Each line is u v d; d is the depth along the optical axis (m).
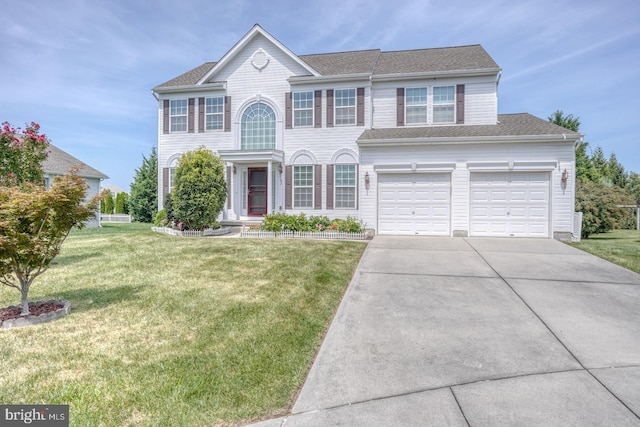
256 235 13.84
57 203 5.18
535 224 13.10
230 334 4.74
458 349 4.46
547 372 3.90
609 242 12.97
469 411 3.21
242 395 3.41
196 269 8.17
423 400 3.39
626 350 4.42
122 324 5.04
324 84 16.36
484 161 13.31
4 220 4.86
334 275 7.72
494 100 15.29
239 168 17.45
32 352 4.17
